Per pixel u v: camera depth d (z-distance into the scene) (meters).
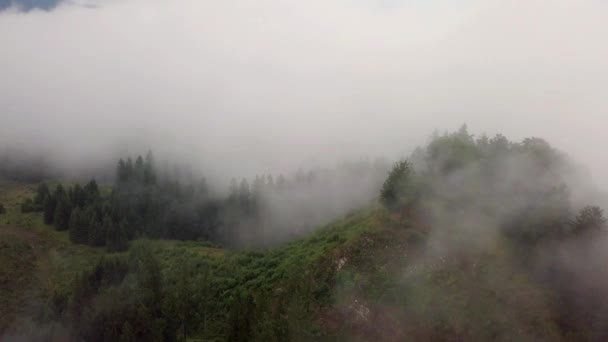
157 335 69.75
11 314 84.19
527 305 64.50
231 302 76.00
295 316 62.47
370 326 61.62
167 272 91.25
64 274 96.44
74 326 75.00
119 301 74.44
